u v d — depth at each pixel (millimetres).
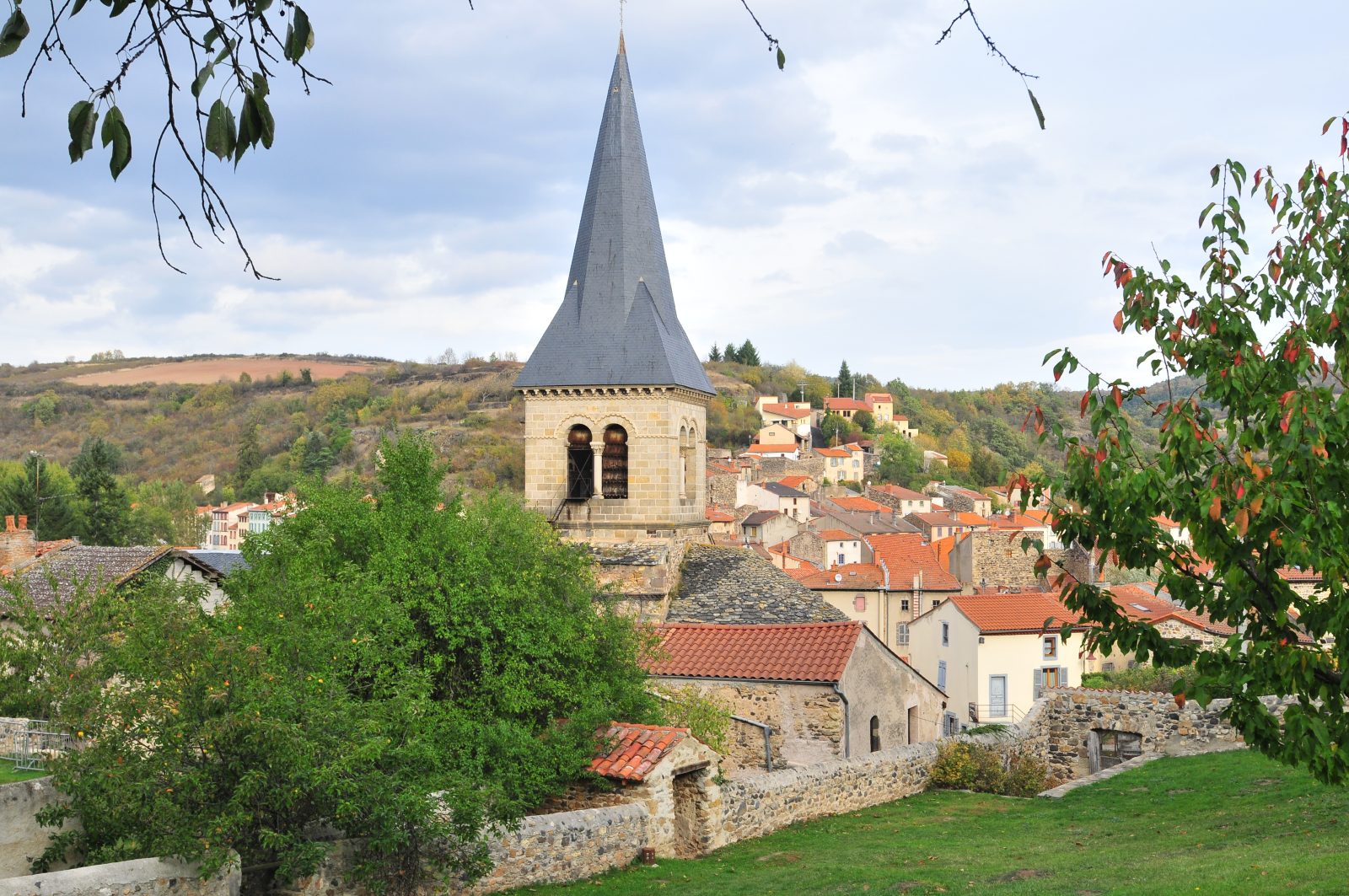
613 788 20000
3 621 30688
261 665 14766
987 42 5867
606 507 35094
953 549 88875
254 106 5113
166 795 13648
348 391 167250
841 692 26828
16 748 20672
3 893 11789
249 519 115500
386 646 19328
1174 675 43719
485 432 130250
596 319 35719
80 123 4875
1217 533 10258
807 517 119375
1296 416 9414
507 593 20656
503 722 19219
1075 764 31656
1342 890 13391
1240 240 11750
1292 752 10352
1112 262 11672
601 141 37031
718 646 29219
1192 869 16234
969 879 17312
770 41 6004
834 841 21250
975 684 50062
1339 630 9555
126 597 23250
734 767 27188
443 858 15820
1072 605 11359
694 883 17562
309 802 15414
